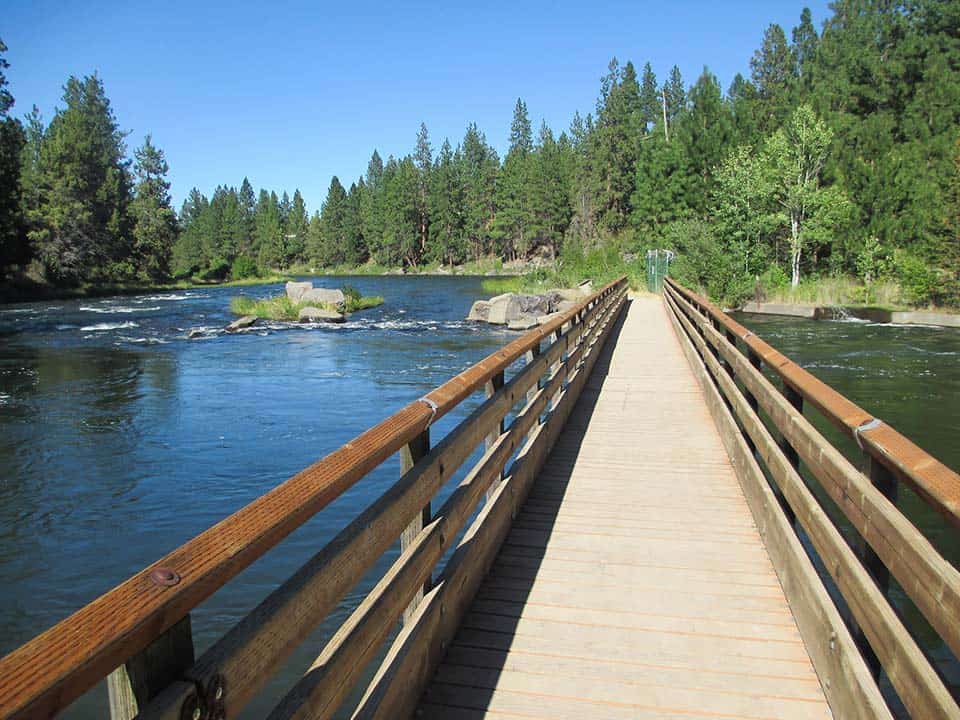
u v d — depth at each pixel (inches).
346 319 1050.7
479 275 2898.6
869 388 474.3
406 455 97.2
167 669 41.8
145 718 37.7
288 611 55.0
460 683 99.3
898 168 1127.6
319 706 60.2
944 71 1461.6
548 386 224.2
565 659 105.9
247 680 48.4
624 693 97.1
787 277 1216.8
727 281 1145.4
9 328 916.0
